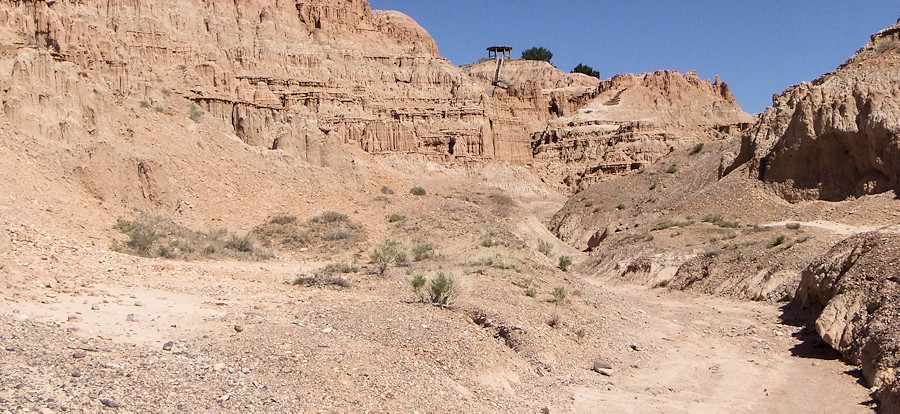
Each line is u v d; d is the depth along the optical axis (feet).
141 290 63.93
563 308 80.33
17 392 33.45
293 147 169.58
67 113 117.60
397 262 100.58
